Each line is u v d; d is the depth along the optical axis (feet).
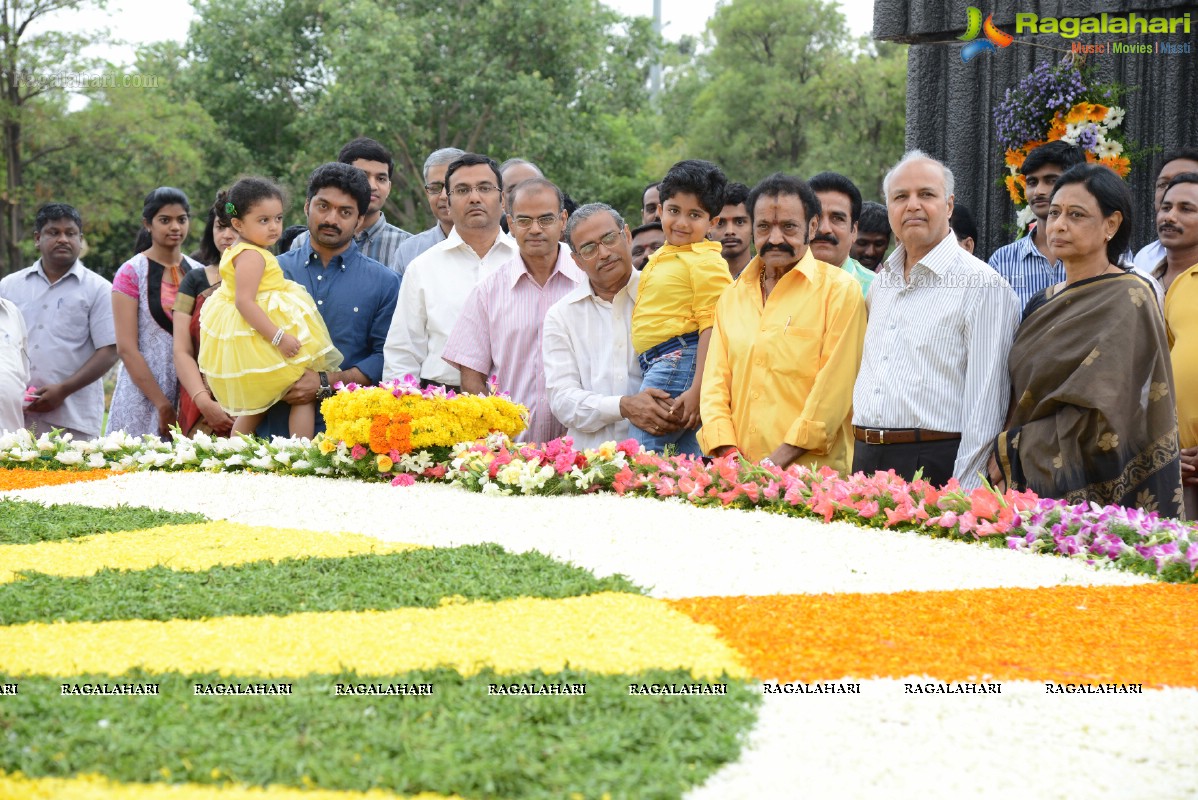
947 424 17.67
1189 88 27.30
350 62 101.40
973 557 15.48
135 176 99.35
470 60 105.09
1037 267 22.39
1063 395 16.37
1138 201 27.73
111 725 9.91
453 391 22.98
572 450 20.11
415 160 107.86
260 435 22.81
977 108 29.63
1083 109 25.54
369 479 20.90
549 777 9.07
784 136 138.10
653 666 11.35
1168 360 16.65
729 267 22.58
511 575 14.53
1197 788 9.15
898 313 18.10
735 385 19.30
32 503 19.08
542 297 22.13
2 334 25.46
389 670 11.18
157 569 14.87
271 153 116.67
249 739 9.66
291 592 13.79
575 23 108.68
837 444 19.30
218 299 21.98
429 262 23.35
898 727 10.16
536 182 21.72
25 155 97.60
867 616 12.86
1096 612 13.21
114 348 28.73
